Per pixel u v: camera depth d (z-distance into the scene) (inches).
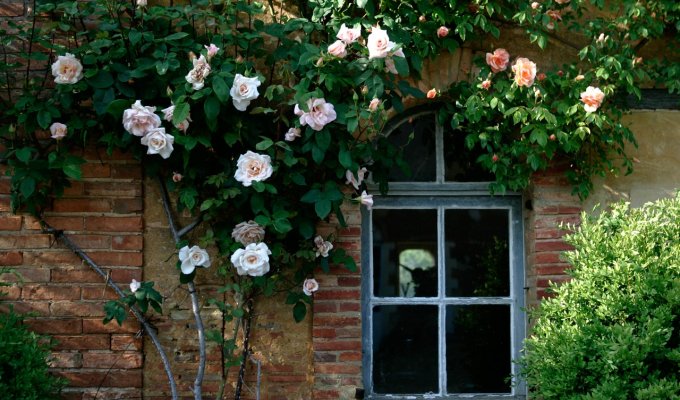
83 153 202.4
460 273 216.5
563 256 197.6
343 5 204.5
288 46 201.0
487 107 204.1
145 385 202.5
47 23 195.8
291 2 209.5
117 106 187.9
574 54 213.0
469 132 213.2
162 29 200.7
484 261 217.0
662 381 168.2
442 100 215.2
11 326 185.8
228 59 195.6
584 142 208.7
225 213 201.0
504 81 204.1
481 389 215.0
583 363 175.9
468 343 215.8
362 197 196.1
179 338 203.3
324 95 196.9
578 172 207.6
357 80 194.5
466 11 206.5
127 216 202.8
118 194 202.8
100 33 194.1
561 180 210.1
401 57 191.8
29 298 200.4
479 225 217.0
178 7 198.1
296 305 198.2
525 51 212.4
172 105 189.0
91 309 201.2
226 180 193.3
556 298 189.0
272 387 204.1
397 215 216.4
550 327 183.2
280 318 204.8
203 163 197.3
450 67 210.2
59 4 193.3
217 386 203.0
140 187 203.2
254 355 203.8
